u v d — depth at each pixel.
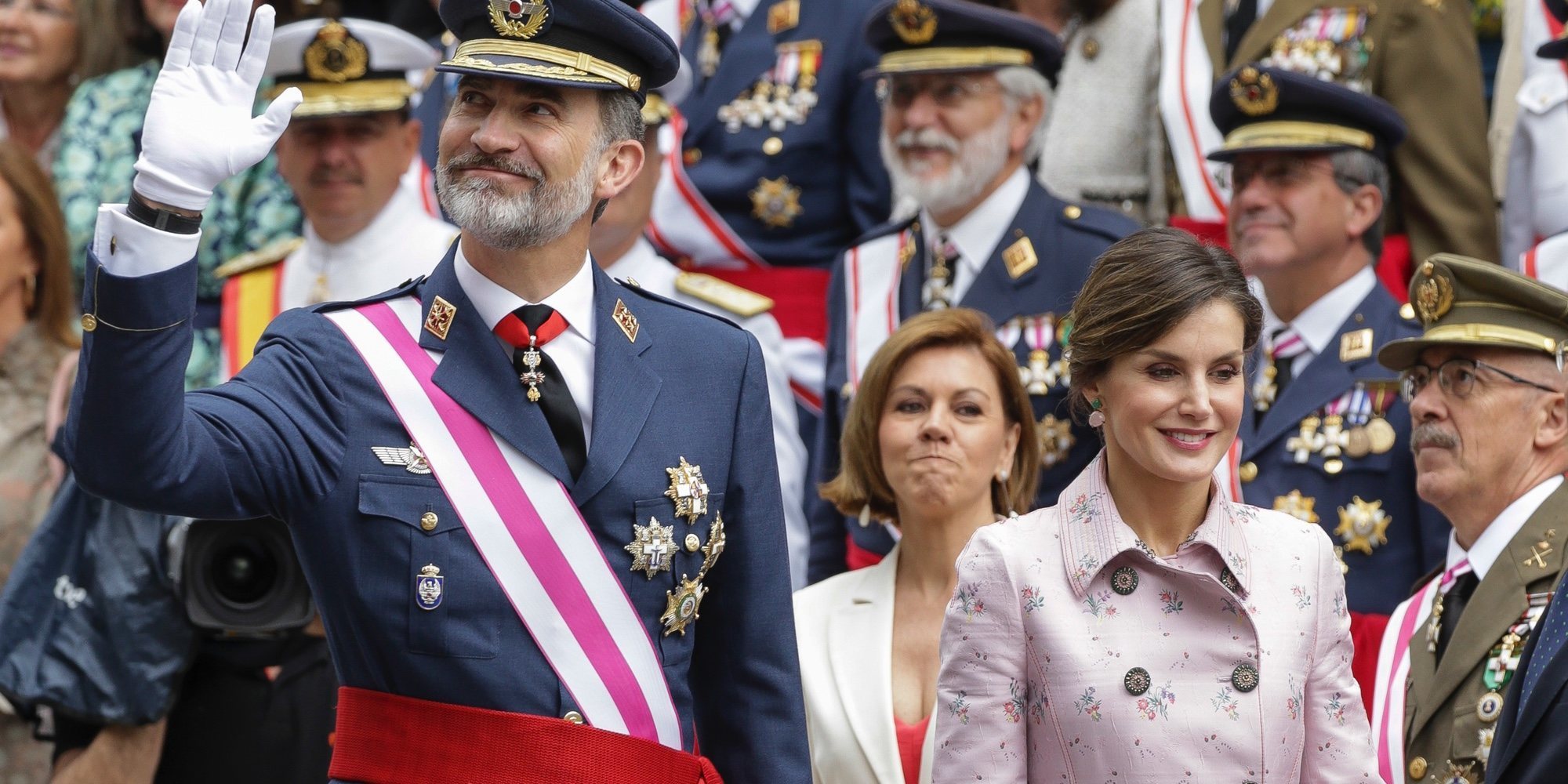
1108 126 25.55
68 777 19.45
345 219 23.30
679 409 13.66
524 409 13.10
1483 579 16.44
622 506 13.13
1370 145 21.78
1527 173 23.95
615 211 24.05
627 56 13.52
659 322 14.00
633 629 13.01
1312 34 24.28
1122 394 12.95
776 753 13.90
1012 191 22.66
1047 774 12.84
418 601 12.59
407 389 12.95
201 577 18.73
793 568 23.31
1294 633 12.96
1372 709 17.67
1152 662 12.77
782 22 26.80
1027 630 12.99
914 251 23.16
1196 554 13.09
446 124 13.22
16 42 28.45
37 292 22.91
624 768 12.74
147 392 11.33
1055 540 13.21
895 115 23.03
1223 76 22.52
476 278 13.30
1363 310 21.44
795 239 26.42
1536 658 12.79
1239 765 12.58
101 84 27.84
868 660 16.94
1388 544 20.39
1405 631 17.58
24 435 22.47
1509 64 25.78
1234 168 22.28
